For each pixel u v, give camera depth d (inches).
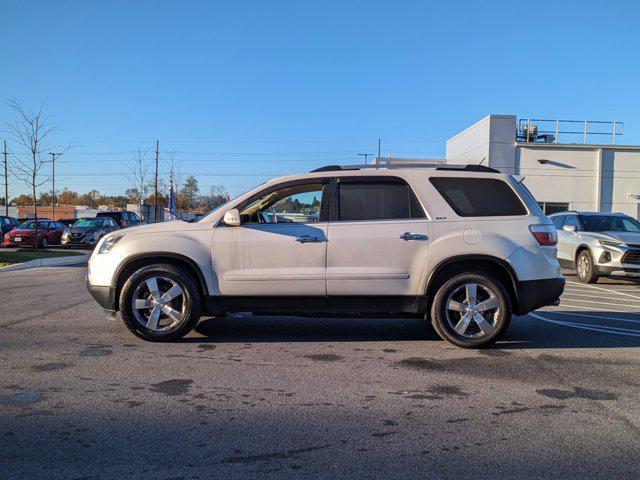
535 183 1073.5
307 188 234.5
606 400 167.3
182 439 137.5
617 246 454.6
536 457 129.5
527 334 255.9
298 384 179.9
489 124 1064.2
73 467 122.5
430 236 222.8
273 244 223.9
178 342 233.1
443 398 168.1
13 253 784.9
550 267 226.1
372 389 175.8
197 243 225.5
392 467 124.1
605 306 346.3
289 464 125.1
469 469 123.4
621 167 1085.1
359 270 222.5
